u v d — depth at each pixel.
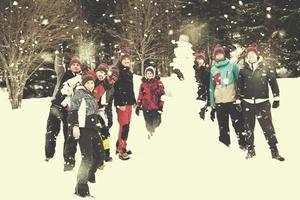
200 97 13.50
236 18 35.09
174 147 9.41
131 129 12.22
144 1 34.03
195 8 38.88
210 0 38.00
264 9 32.38
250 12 33.16
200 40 37.84
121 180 7.40
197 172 7.57
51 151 9.07
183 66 14.52
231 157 8.45
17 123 14.59
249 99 8.28
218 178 7.13
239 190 6.44
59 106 8.81
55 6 24.20
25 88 32.91
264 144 9.36
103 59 33.66
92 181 7.27
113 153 9.72
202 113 11.48
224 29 37.38
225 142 9.20
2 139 11.84
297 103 14.30
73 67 8.88
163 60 35.72
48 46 23.86
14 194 6.82
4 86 30.05
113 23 36.22
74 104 6.65
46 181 7.57
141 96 10.64
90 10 35.44
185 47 14.80
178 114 12.38
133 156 9.15
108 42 37.00
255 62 8.30
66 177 7.82
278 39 31.80
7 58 23.03
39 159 9.34
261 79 8.23
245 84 8.33
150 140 10.31
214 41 36.66
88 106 6.68
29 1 23.25
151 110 10.59
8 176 7.98
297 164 7.68
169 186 6.86
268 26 32.44
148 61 38.56
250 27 32.94
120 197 6.44
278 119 11.95
